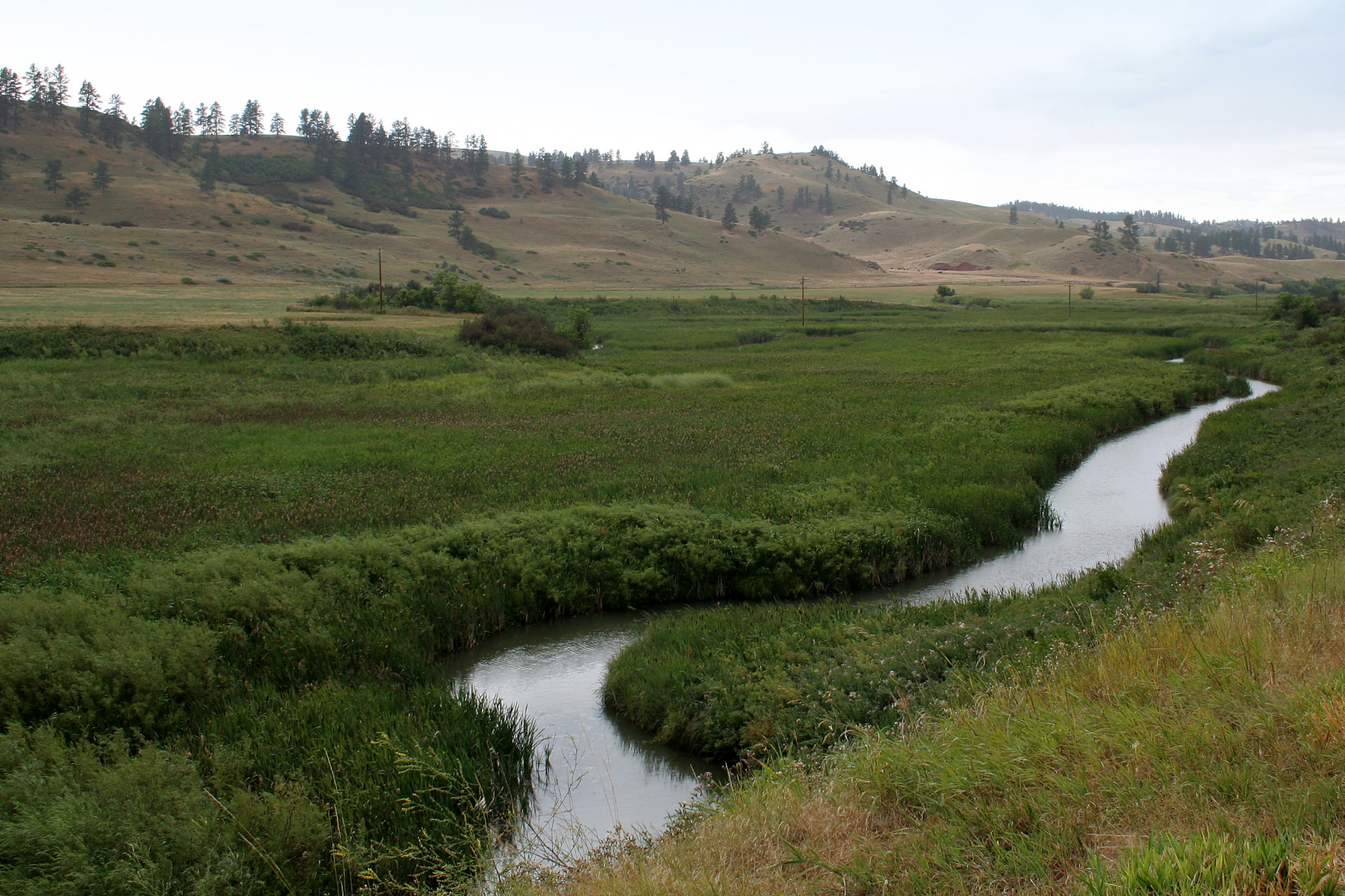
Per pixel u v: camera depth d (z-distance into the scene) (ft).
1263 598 27.84
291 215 608.19
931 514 63.41
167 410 113.80
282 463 80.53
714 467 80.74
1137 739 18.01
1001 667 30.17
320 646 39.68
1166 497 78.02
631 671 39.11
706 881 16.81
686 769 32.81
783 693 33.22
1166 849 13.32
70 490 68.28
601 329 303.27
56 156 616.80
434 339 191.11
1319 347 184.24
